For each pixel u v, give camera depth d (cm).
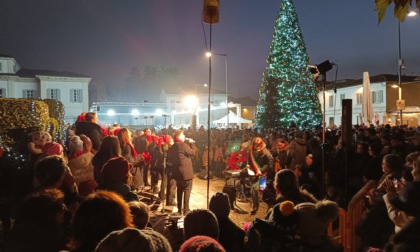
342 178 703
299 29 2277
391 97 3894
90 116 725
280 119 2236
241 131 1812
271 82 2292
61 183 381
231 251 357
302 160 894
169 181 973
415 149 783
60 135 1549
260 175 871
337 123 4484
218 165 1518
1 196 563
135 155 833
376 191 466
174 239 490
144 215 305
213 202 370
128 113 4134
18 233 258
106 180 399
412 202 267
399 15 250
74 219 228
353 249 516
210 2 551
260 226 318
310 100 2252
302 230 306
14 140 938
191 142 934
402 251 231
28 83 4203
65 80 4259
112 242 175
